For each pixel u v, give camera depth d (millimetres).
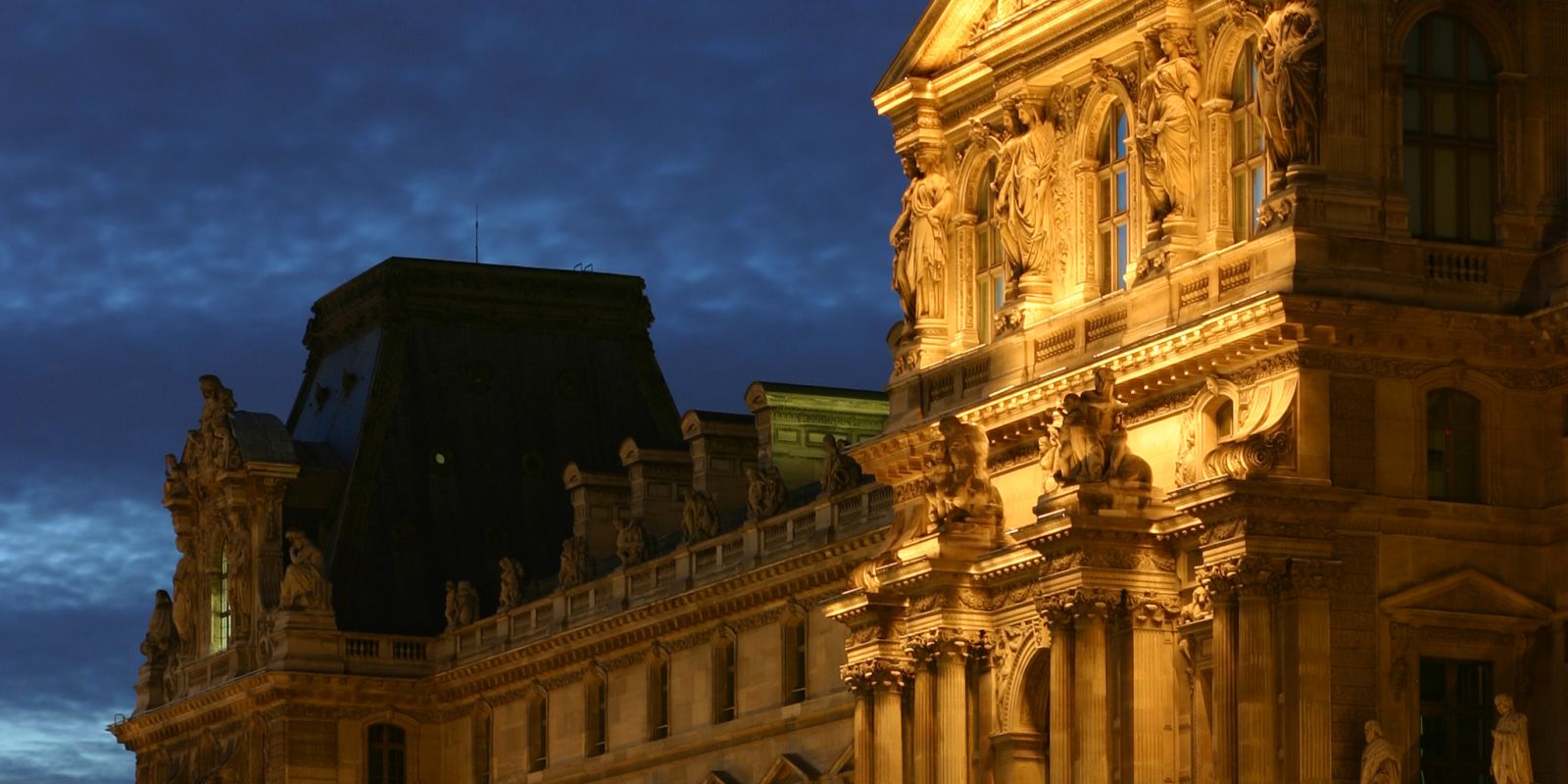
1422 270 88625
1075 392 96188
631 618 137250
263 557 159625
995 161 104562
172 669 169625
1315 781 85875
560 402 166375
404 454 162125
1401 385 88375
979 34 105812
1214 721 87250
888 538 107625
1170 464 92438
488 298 166750
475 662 150750
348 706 155625
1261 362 88625
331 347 170375
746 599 129000
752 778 128375
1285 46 88688
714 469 144500
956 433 101188
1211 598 87438
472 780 153000
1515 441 89500
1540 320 88250
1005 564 98562
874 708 104000
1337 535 87188
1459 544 88688
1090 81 99188
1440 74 90562
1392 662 87375
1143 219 95875
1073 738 92562
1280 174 89188
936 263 106688
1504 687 88875
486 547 161375
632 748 137875
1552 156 90688
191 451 165875
